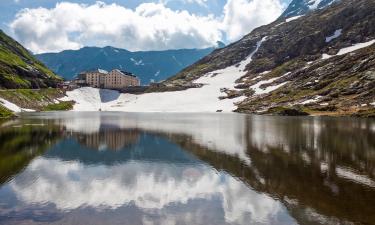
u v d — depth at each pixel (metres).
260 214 27.03
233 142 65.31
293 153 52.72
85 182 36.50
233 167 43.66
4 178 37.97
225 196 31.62
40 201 29.91
